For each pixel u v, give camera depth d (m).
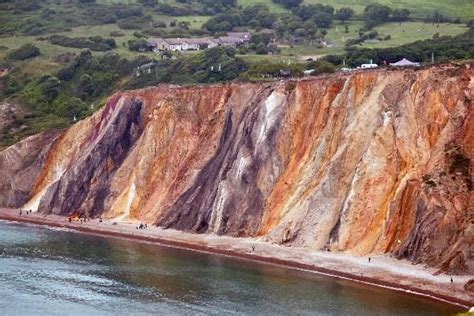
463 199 99.88
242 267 105.94
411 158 110.44
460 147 105.56
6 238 130.00
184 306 86.38
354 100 122.31
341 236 109.88
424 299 88.12
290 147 128.62
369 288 93.44
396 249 103.56
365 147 115.44
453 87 112.56
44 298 89.81
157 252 117.62
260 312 83.69
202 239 124.25
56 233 137.00
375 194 109.94
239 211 126.94
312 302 87.25
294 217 116.88
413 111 114.25
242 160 131.50
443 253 97.56
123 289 94.06
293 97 132.00
